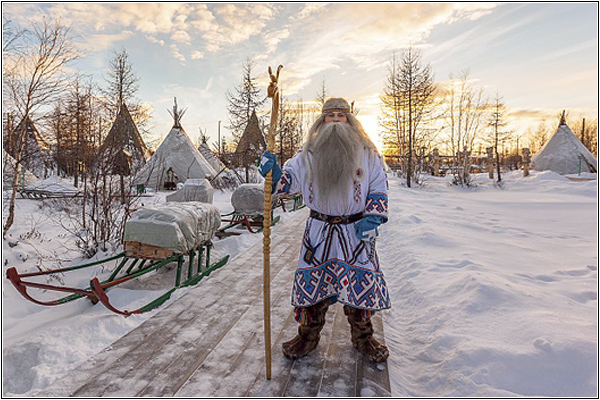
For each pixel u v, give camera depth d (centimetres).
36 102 618
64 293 429
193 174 2022
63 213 961
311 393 219
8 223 630
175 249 409
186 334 294
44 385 231
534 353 233
